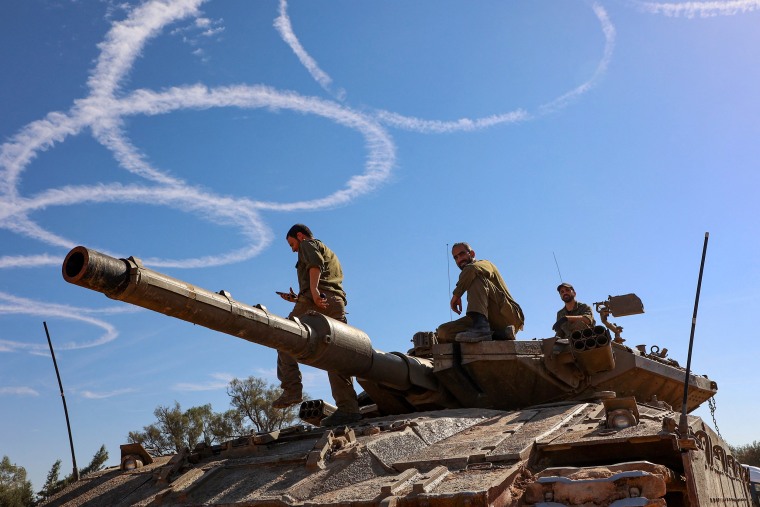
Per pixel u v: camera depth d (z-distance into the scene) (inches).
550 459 372.2
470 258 567.5
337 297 509.7
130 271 341.7
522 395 534.6
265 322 408.2
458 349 525.0
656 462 369.1
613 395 512.4
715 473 407.5
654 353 607.8
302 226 515.5
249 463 409.4
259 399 1178.0
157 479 430.9
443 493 310.0
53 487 1011.9
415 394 530.6
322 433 440.1
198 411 1176.2
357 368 473.7
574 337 510.9
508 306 549.6
